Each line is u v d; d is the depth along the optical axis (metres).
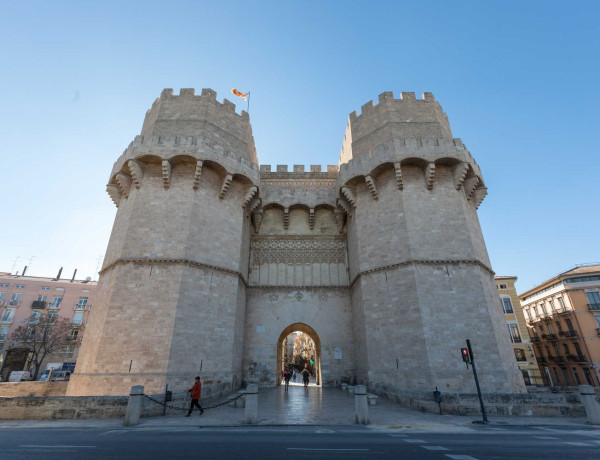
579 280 44.81
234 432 11.02
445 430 11.49
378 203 24.47
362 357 23.78
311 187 31.33
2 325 53.25
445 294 20.34
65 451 7.89
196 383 15.16
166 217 21.44
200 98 25.23
